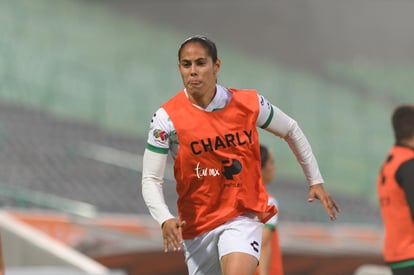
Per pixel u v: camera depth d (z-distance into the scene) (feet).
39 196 151.12
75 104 294.87
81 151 221.25
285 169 289.94
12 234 103.96
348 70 399.85
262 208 43.86
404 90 399.65
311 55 400.26
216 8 395.96
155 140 42.45
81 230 125.90
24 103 279.28
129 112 307.17
